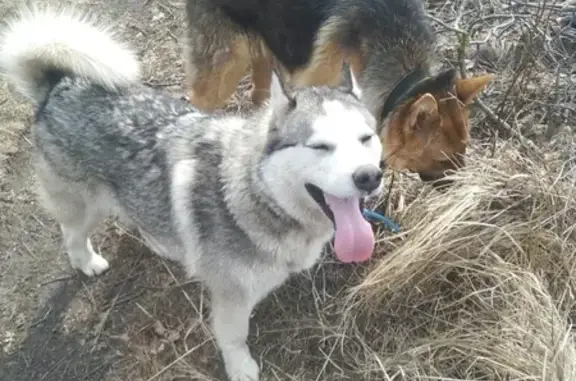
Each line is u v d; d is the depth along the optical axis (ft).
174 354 5.36
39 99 4.96
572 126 6.44
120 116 4.67
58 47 4.67
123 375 5.30
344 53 5.64
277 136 3.98
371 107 5.51
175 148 4.52
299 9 5.65
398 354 5.12
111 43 4.78
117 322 5.55
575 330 5.11
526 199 5.43
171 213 4.57
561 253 5.27
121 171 4.68
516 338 4.95
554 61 6.88
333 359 5.25
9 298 5.68
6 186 6.30
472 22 7.07
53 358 5.39
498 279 5.14
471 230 5.31
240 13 5.85
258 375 5.17
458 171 5.50
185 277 5.71
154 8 7.79
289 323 5.44
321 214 4.24
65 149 4.82
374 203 5.87
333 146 3.84
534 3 7.27
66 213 5.22
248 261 4.38
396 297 5.35
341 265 5.69
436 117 5.13
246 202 4.17
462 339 5.08
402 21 5.52
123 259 5.87
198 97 6.41
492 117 6.33
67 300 5.67
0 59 4.92
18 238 6.01
